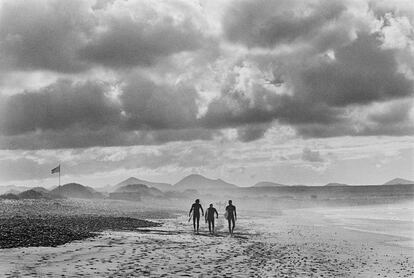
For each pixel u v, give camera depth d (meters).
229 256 19.45
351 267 17.55
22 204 58.78
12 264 15.01
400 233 35.47
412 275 15.95
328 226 44.34
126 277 13.42
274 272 15.50
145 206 88.06
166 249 21.09
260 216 68.38
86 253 18.42
